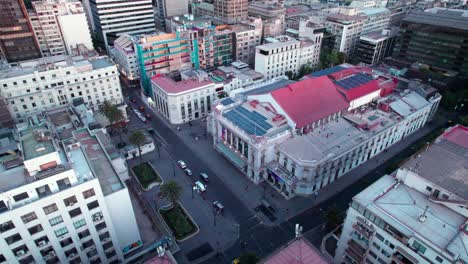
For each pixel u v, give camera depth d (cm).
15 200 5869
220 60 19412
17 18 16650
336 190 10669
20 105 12825
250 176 11038
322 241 8556
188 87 14475
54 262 6775
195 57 17900
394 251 6281
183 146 13050
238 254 8481
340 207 9956
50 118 11338
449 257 5356
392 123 12138
